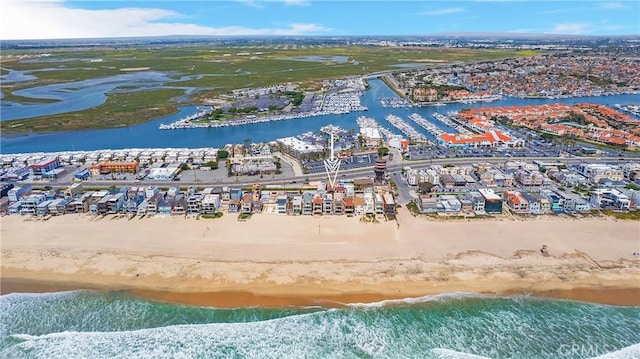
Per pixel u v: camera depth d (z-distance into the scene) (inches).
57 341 3946.9
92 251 5216.5
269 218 6028.5
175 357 3757.4
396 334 4015.8
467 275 4699.8
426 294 4453.7
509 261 4931.1
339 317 4190.5
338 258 5004.9
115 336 3988.7
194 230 5693.9
